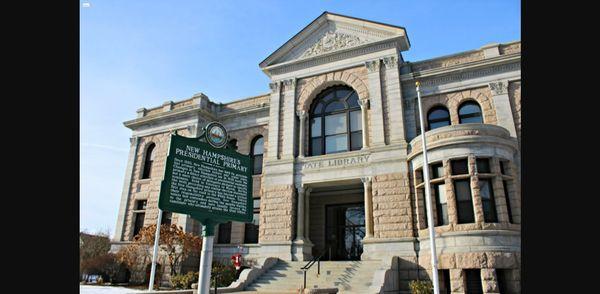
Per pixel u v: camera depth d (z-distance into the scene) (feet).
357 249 80.33
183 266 82.48
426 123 75.51
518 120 68.69
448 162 61.41
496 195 58.34
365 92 79.10
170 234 78.64
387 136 73.92
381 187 70.59
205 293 31.81
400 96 75.41
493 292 52.75
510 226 56.65
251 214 36.37
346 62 82.94
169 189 31.42
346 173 75.20
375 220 69.41
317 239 82.94
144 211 97.09
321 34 88.43
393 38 78.54
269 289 61.87
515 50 73.05
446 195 60.44
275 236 77.25
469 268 55.01
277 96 88.12
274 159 83.10
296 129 84.23
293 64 88.33
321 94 86.12
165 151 98.94
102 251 146.72
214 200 34.06
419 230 64.59
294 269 68.28
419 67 79.66
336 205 84.58
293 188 79.20
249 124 95.61
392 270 60.54
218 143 35.99
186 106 98.17
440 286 58.39
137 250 87.15
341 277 61.31
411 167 69.46
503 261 54.19
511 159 62.23
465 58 76.48
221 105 101.96
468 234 56.24
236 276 76.33
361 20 83.15
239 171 36.73
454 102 74.08
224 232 89.45
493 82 72.02
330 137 82.17
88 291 69.97
